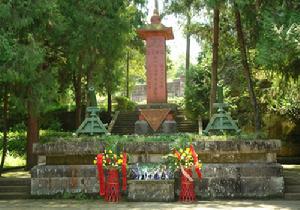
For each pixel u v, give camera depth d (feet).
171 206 27.71
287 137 60.70
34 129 49.73
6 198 32.53
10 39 34.76
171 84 136.56
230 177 31.35
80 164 33.17
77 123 58.54
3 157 44.78
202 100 69.97
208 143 31.94
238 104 63.31
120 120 75.00
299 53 33.37
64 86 58.13
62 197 32.24
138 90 132.26
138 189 30.25
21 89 39.93
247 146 31.76
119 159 30.94
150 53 40.98
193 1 51.80
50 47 49.08
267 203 28.89
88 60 50.24
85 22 47.47
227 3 41.52
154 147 32.01
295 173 39.83
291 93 54.03
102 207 27.66
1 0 34.47
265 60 33.71
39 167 32.91
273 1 37.83
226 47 57.67
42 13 38.93
